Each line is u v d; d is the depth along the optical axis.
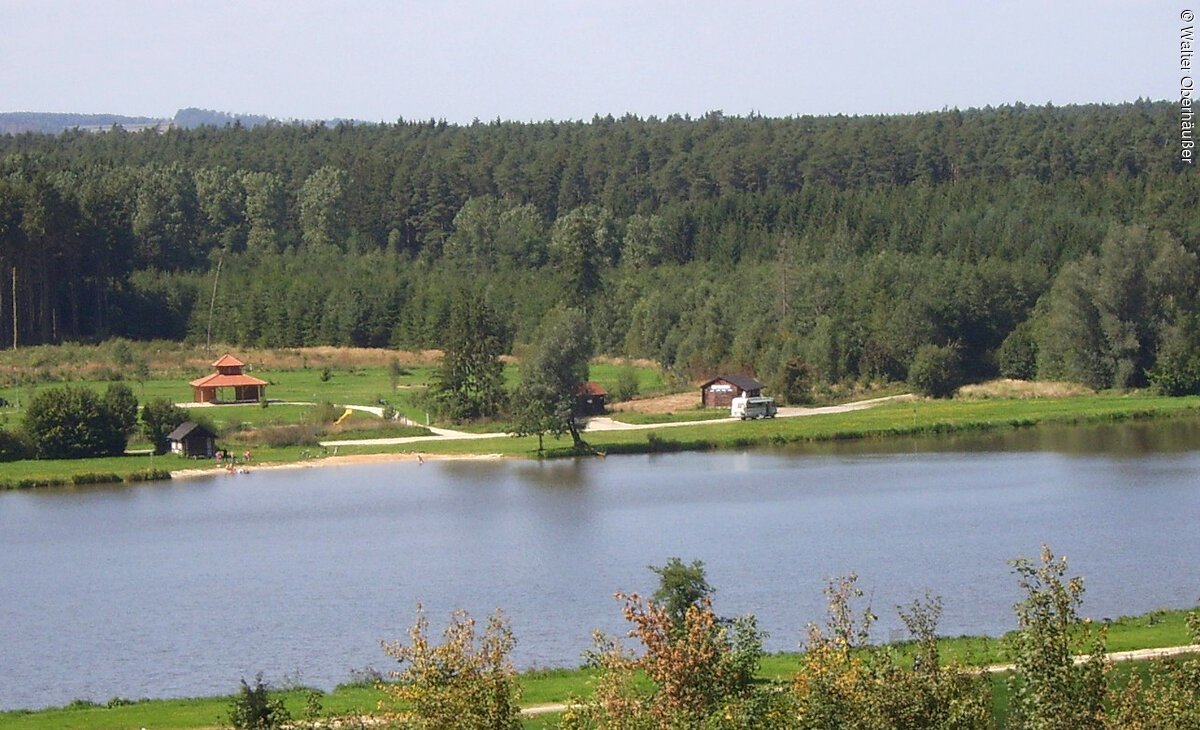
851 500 91.38
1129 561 68.62
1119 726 30.02
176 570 76.19
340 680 52.91
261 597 68.56
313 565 76.50
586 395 143.62
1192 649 43.47
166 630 62.31
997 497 90.19
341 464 116.56
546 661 53.47
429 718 30.95
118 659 57.41
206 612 65.62
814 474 104.31
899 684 30.61
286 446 124.81
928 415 131.50
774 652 52.06
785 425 128.12
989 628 55.59
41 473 109.69
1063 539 75.12
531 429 118.31
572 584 69.19
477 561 76.06
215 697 48.25
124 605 67.69
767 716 30.98
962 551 72.88
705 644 31.98
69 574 75.69
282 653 57.59
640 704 31.75
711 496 95.31
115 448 120.94
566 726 32.41
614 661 33.12
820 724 30.38
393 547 81.19
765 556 73.19
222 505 98.19
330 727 35.09
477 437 128.75
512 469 112.25
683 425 132.38
